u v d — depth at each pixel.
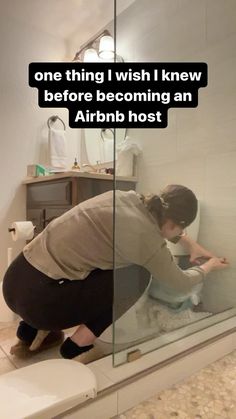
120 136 1.16
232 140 1.31
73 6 1.80
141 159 1.14
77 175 1.41
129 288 0.96
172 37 1.39
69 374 0.80
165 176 1.18
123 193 1.01
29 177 1.86
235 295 1.31
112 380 0.81
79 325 1.00
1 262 1.82
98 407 0.75
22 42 1.92
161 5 1.41
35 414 0.66
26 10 1.84
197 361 0.97
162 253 1.04
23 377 0.78
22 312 1.01
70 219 0.99
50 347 1.15
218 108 1.32
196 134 1.30
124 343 0.92
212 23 1.33
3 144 1.83
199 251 1.20
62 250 0.95
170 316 1.07
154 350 0.96
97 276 1.00
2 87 1.83
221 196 1.29
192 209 1.18
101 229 0.95
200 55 1.35
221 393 0.84
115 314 0.93
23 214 1.91
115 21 1.39
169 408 0.78
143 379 0.84
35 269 0.98
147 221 1.00
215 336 1.07
